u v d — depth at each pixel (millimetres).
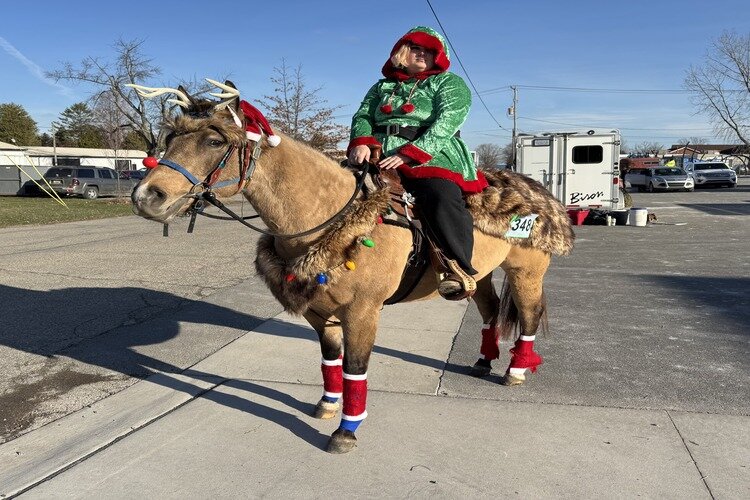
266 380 4719
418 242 3561
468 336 5910
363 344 3477
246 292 7730
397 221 3416
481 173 4145
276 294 3441
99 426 3883
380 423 3912
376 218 3305
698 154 82188
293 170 3176
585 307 7121
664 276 9086
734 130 41281
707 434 3707
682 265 10125
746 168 67188
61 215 20031
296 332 6012
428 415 4031
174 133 2900
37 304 6953
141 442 3660
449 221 3465
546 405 4184
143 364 5062
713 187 39000
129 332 5934
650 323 6348
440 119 3424
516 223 4059
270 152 3129
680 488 3127
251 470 3348
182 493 3129
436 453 3520
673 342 5648
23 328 6020
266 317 6559
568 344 5633
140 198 2715
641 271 9578
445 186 3480
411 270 3676
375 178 3455
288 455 3516
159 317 6496
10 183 31516
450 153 3633
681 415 3982
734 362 5047
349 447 3533
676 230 15609
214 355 5289
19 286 7895
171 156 2844
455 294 3633
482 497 3080
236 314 6664
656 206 24094
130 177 33125
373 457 3482
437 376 4805
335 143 25297
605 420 3924
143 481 3234
